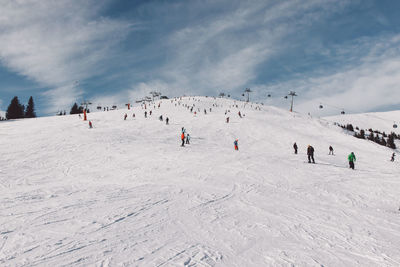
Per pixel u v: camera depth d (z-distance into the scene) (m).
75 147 23.11
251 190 12.10
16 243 5.40
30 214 7.34
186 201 9.59
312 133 41.69
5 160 17.69
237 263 5.02
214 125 41.44
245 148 28.56
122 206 8.52
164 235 6.27
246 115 57.16
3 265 4.48
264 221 7.82
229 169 17.19
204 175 15.12
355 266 5.13
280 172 16.91
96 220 7.05
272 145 31.05
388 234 7.23
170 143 28.09
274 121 49.84
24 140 25.41
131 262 4.80
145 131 34.50
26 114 103.31
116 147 24.06
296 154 26.09
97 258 4.89
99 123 39.47
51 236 5.84
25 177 13.71
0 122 46.59
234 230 6.90
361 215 9.20
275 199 10.77
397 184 14.61
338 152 29.27
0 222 6.62
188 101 91.00
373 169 20.09
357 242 6.49
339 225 7.85
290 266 5.00
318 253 5.69
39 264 4.58
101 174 15.12
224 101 102.50
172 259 5.01
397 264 5.28
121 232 6.28
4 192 10.21
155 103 87.94
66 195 9.79
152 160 19.50
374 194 12.59
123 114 52.09
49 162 17.98
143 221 7.18
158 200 9.48
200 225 7.13
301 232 7.04
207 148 26.45
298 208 9.60
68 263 4.65
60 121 42.41
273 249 5.79
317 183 14.38
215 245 5.84
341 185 14.22
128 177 14.34
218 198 10.33
